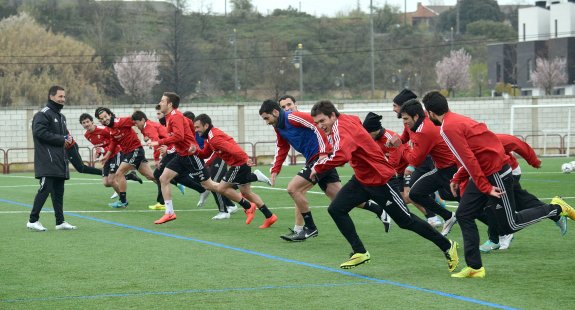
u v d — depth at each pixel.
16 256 10.03
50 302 7.30
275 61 75.00
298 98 72.44
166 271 8.86
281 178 24.31
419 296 7.36
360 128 8.59
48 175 12.43
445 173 10.78
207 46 80.62
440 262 9.26
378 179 8.42
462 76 72.69
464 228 8.26
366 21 94.56
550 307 6.84
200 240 11.42
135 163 16.19
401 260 9.44
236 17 91.38
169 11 86.31
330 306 7.00
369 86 75.75
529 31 71.94
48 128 12.34
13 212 15.48
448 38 87.50
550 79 65.81
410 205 15.75
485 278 8.20
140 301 7.30
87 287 7.99
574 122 37.41
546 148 36.75
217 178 14.51
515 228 8.64
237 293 7.61
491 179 8.29
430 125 9.87
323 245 10.80
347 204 8.65
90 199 18.33
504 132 37.38
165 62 71.50
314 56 78.75
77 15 83.38
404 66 78.88
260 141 34.88
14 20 73.38
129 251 10.39
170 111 13.28
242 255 9.98
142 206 16.69
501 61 71.62
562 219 9.37
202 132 12.90
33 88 66.56
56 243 11.18
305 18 92.50
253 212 13.23
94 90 69.25
